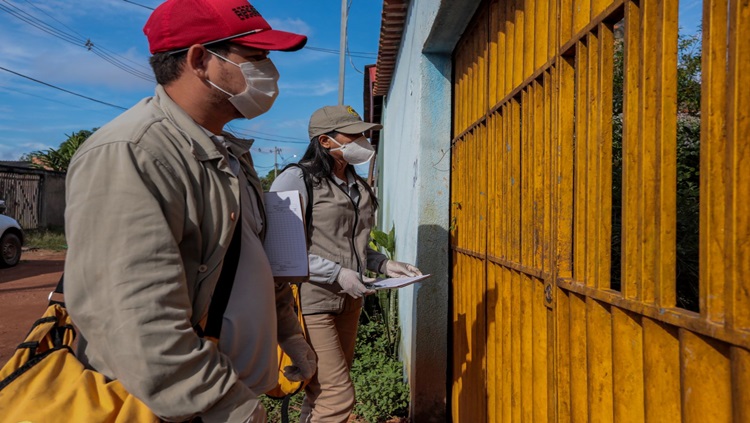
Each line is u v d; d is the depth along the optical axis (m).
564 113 1.98
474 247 3.37
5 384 1.35
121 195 1.33
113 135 1.40
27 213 22.84
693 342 1.23
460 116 3.88
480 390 3.17
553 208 2.03
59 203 24.81
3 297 9.62
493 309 2.94
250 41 1.57
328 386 2.97
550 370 2.06
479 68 3.31
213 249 1.53
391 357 5.64
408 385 4.59
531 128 2.32
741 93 1.08
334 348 2.99
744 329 1.07
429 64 4.08
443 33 3.68
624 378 1.54
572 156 1.97
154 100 1.59
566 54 1.97
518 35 2.55
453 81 4.09
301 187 3.03
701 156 1.19
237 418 1.40
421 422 4.05
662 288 1.33
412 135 4.61
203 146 1.53
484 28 3.18
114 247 1.31
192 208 1.47
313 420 2.98
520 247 2.52
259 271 1.67
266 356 1.67
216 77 1.58
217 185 1.54
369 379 4.71
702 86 1.18
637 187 1.47
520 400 2.44
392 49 6.46
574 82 1.98
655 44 1.41
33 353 1.47
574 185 1.96
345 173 3.32
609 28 1.67
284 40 1.60
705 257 1.17
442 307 4.05
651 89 1.41
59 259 16.00
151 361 1.28
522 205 2.43
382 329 6.23
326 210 3.06
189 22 1.55
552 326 2.05
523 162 2.42
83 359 1.52
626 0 1.50
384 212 9.56
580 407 1.83
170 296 1.33
